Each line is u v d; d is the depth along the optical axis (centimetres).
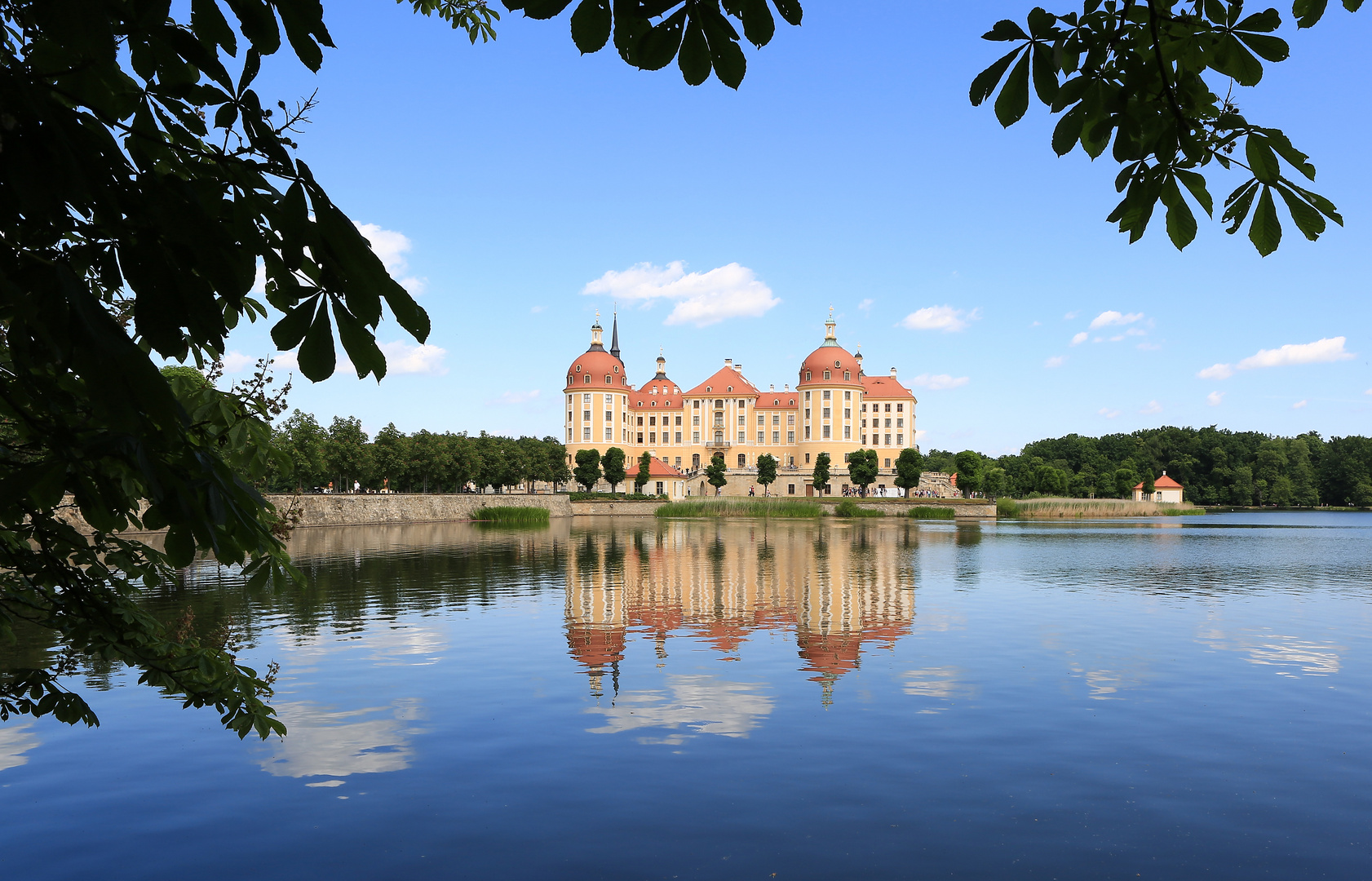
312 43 264
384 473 8206
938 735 1138
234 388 535
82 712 545
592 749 1070
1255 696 1352
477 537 5397
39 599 557
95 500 333
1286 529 7500
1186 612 2266
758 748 1074
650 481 13462
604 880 718
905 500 10244
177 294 266
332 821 842
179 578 584
